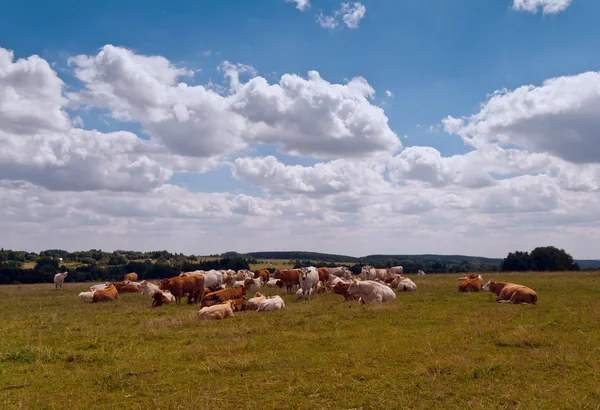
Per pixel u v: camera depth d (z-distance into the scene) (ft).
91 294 79.97
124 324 48.29
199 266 243.40
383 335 38.40
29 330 44.42
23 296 89.20
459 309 52.60
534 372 27.35
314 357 31.42
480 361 29.40
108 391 25.63
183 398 24.02
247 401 23.43
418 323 43.73
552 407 22.09
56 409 22.86
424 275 141.90
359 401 22.98
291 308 57.00
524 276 115.14
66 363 31.58
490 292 71.41
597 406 21.94
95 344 36.99
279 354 32.48
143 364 30.83
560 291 70.95
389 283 90.43
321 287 80.84
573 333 37.68
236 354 32.63
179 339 39.09
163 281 71.26
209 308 50.52
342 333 39.52
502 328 39.81
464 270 266.57
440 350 32.55
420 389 24.61
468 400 23.13
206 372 28.53
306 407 22.48
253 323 45.93
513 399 23.09
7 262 261.44
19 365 31.12
